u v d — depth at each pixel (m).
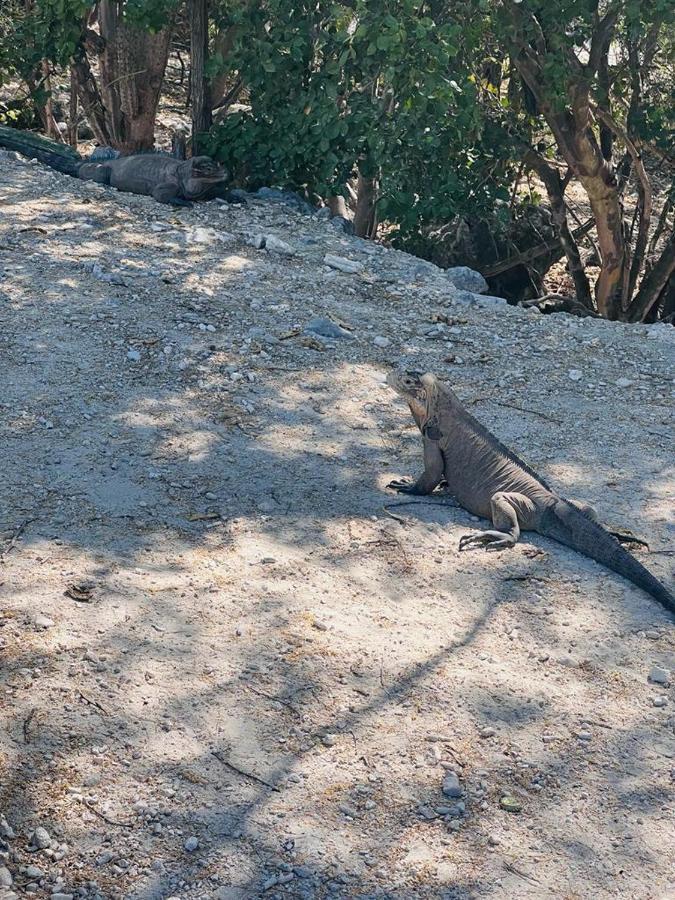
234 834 3.69
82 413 4.91
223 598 4.21
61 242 6.20
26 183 6.95
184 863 3.64
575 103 7.62
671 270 8.55
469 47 7.47
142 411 4.96
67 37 7.86
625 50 8.62
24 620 4.07
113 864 3.63
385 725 3.93
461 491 4.65
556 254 9.77
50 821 3.68
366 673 4.04
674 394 5.46
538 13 7.45
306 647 4.09
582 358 5.73
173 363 5.27
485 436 4.65
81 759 3.79
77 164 7.36
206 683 3.97
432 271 6.51
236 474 4.70
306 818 3.73
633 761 3.90
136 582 4.23
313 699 3.97
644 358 5.78
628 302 8.89
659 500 4.75
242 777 3.79
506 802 3.79
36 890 3.58
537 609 4.28
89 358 5.24
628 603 4.32
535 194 9.16
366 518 4.57
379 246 6.77
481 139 7.83
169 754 3.82
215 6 7.95
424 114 7.02
